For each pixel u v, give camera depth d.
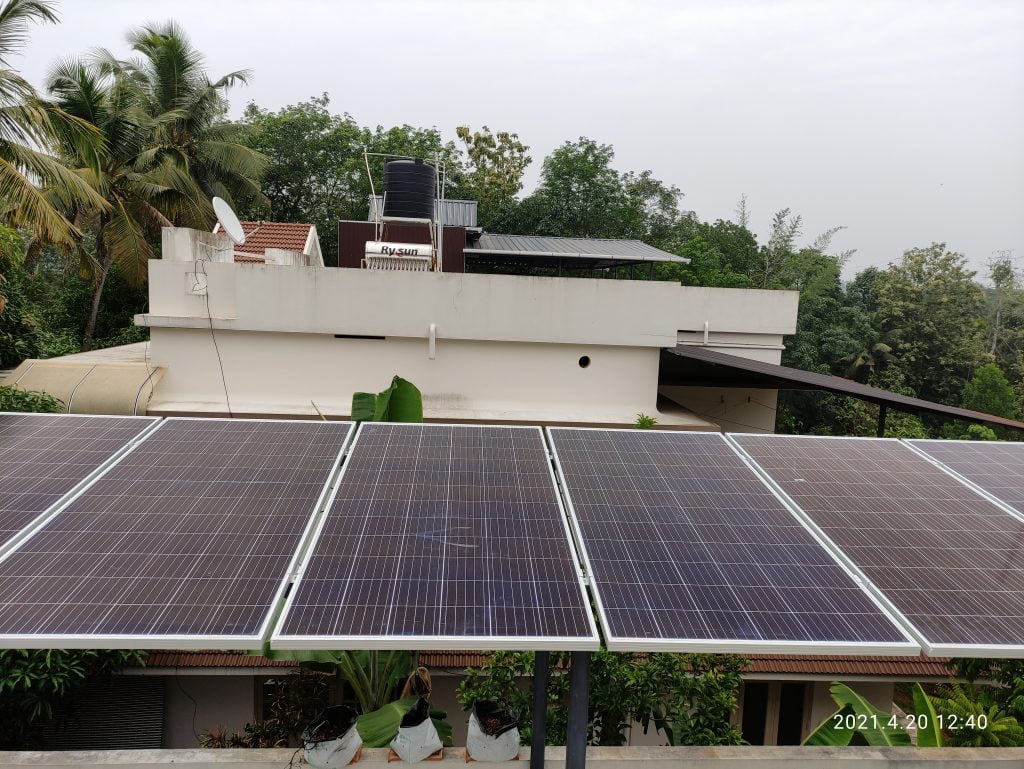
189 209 25.53
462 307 12.23
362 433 6.10
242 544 4.37
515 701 6.69
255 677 9.05
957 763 5.68
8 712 7.42
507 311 12.32
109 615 3.63
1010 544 4.90
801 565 4.51
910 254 43.53
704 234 41.25
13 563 4.04
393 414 8.71
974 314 42.91
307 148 37.53
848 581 4.37
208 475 5.25
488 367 12.62
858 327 39.84
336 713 5.19
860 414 34.84
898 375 39.38
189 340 12.04
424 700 5.38
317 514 4.80
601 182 38.34
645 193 43.31
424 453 5.78
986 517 5.28
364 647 3.51
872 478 5.88
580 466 5.71
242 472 5.32
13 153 12.62
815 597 4.18
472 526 4.69
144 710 8.46
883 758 5.69
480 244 23.03
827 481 5.77
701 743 6.45
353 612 3.75
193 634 3.49
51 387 11.28
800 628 3.88
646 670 6.56
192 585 3.93
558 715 6.54
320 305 11.98
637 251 22.97
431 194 19.28
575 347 12.75
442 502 4.98
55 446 5.68
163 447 5.70
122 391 11.30
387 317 12.13
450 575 4.14
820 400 34.75
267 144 36.75
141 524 4.53
